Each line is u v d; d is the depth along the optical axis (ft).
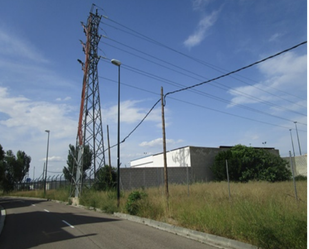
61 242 26.91
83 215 50.01
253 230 21.91
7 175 173.78
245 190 50.06
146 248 23.54
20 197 139.54
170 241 26.22
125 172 93.15
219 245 24.30
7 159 180.65
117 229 33.53
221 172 107.86
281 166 105.91
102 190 79.30
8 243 27.73
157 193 56.54
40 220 44.37
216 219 27.96
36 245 26.18
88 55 88.02
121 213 47.42
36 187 174.70
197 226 29.94
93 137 86.63
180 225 32.60
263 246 20.70
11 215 53.52
